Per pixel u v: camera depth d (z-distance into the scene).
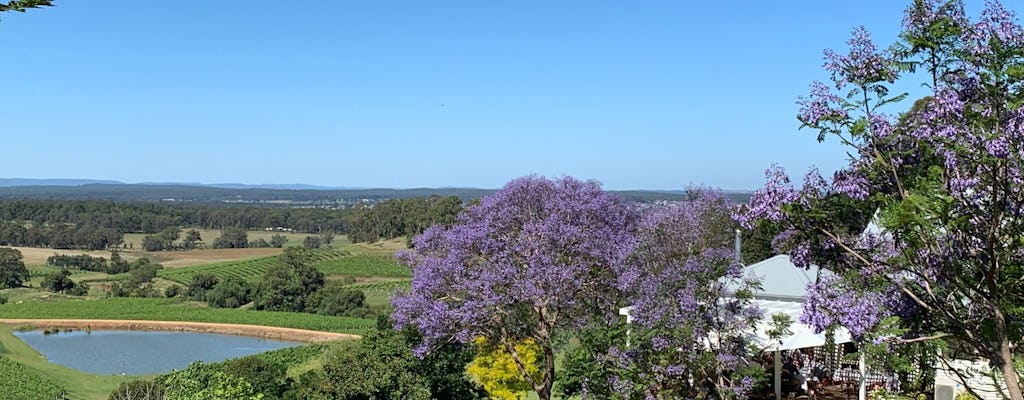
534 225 20.58
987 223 6.75
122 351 58.88
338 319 73.12
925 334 7.69
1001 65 6.36
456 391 22.84
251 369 27.03
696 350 13.59
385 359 21.50
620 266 18.73
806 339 13.86
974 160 6.30
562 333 20.44
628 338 14.68
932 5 6.91
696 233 25.72
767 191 7.67
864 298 7.46
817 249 7.91
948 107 6.64
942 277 7.07
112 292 93.44
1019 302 7.26
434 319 19.36
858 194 7.33
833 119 7.27
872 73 7.14
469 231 20.66
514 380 21.66
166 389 21.92
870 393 14.02
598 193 21.91
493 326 20.42
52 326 70.88
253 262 115.06
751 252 27.39
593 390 15.08
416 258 21.47
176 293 92.44
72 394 38.66
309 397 20.89
